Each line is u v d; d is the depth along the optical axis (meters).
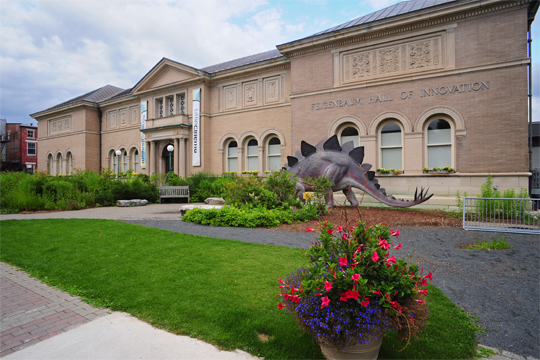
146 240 7.15
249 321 3.40
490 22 12.80
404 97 14.55
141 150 26.84
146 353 2.89
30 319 3.65
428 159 14.30
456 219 10.37
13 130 46.44
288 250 6.29
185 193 18.41
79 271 5.17
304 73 17.27
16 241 7.17
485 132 12.82
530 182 13.59
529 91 13.57
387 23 14.50
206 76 22.38
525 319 3.61
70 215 12.14
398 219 10.39
